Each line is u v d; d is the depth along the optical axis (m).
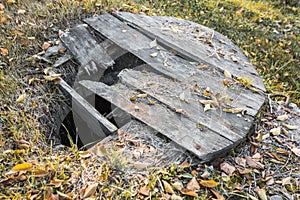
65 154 1.97
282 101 2.58
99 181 1.79
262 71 3.32
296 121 2.36
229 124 2.06
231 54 2.72
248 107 2.20
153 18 3.06
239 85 2.39
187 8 4.09
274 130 2.23
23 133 2.04
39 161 1.91
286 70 3.43
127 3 3.41
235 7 4.53
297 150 2.11
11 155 1.92
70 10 2.93
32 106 2.20
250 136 2.17
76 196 1.73
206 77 2.43
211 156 1.90
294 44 3.92
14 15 2.87
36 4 2.98
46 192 1.72
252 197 1.81
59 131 2.30
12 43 2.58
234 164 1.98
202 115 2.10
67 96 2.34
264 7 5.04
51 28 2.76
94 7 3.07
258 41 3.75
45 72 2.38
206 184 1.81
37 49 2.59
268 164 2.03
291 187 1.90
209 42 2.83
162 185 1.78
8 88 2.25
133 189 1.76
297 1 5.55
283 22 4.49
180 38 2.80
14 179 1.79
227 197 1.81
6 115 2.11
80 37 2.67
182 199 1.73
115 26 2.83
